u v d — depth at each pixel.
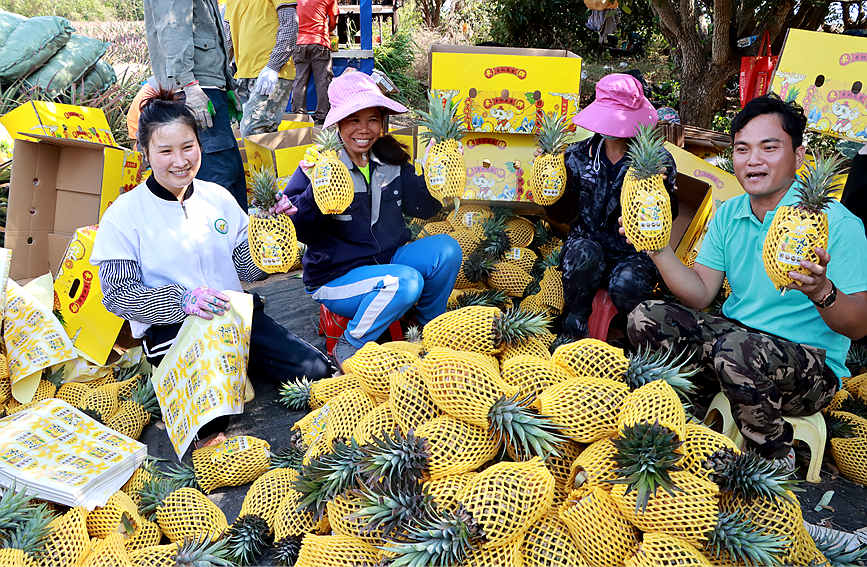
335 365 3.72
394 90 3.80
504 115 4.02
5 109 6.12
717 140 4.86
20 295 3.39
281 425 3.39
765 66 6.49
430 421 2.09
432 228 4.53
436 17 18.83
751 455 1.97
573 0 11.81
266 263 3.13
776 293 2.80
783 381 2.61
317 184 3.27
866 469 2.84
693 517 1.81
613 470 1.96
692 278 2.93
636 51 13.01
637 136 2.83
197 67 4.61
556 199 3.80
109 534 2.35
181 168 3.22
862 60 4.00
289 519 2.38
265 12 7.34
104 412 3.27
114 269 3.25
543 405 2.06
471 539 1.83
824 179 2.29
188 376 3.04
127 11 14.94
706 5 9.65
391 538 1.88
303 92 7.36
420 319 3.94
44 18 6.87
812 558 1.98
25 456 2.55
